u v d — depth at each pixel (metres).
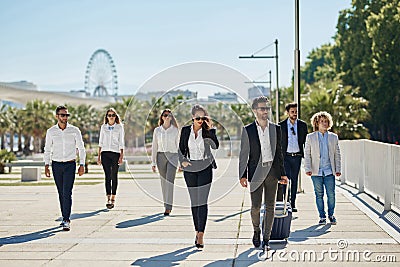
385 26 41.16
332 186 9.35
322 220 9.34
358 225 9.12
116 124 11.53
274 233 7.70
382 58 41.31
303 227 8.98
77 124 70.81
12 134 63.38
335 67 52.62
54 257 7.05
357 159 14.61
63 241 8.03
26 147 67.25
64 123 9.13
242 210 11.02
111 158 11.52
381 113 42.91
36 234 8.58
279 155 7.36
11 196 13.95
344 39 47.56
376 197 12.29
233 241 7.97
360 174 13.97
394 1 42.00
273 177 7.31
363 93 44.50
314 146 9.39
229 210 11.03
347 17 48.59
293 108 10.52
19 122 62.22
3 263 6.75
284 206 7.75
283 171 7.39
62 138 9.07
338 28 49.16
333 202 9.38
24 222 9.73
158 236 8.38
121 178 19.70
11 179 20.95
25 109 61.47
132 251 7.37
